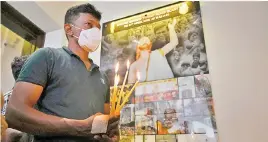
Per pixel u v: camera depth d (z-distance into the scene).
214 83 1.19
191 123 1.15
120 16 1.67
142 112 1.29
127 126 1.29
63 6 1.67
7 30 1.82
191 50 1.32
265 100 1.07
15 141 0.73
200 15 1.39
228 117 1.10
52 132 0.53
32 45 1.79
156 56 1.40
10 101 0.53
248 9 1.30
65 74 0.65
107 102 0.82
